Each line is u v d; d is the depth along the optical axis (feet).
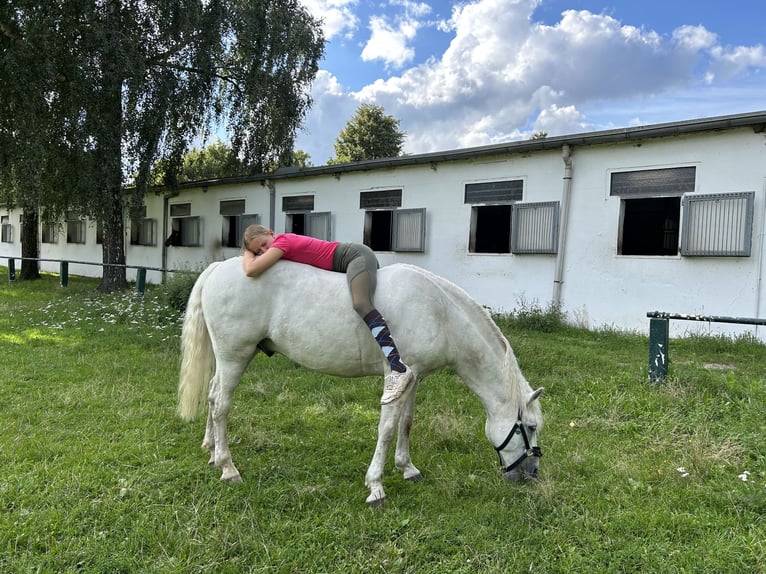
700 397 14.26
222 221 52.06
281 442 11.94
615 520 8.54
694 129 24.73
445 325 9.69
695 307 25.73
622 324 28.17
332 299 9.58
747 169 23.97
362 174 40.42
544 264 31.17
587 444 11.90
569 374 17.88
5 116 35.76
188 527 8.09
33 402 13.82
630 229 41.42
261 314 10.00
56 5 33.17
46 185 40.63
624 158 27.71
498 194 32.86
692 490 9.50
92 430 12.09
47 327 24.88
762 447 11.10
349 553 7.68
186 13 37.96
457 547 7.84
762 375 17.95
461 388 16.42
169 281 33.73
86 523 8.18
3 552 7.37
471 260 34.47
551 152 30.37
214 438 10.51
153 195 59.52
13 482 9.30
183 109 42.32
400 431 10.12
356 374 10.11
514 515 8.72
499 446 9.63
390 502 9.16
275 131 50.90
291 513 8.80
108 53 34.91
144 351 20.62
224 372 10.29
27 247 55.52
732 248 24.38
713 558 7.47
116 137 37.81
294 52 47.57
